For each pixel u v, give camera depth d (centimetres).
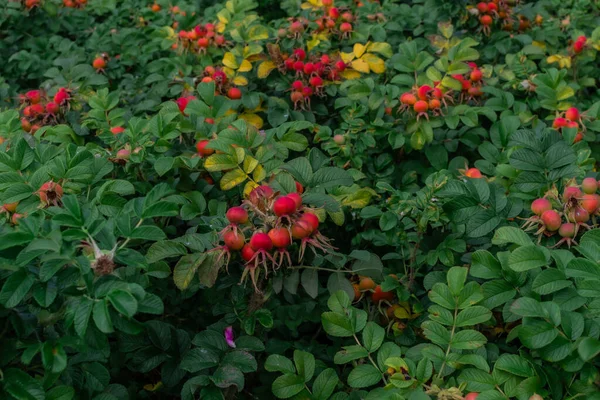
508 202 274
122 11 583
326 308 286
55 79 452
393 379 223
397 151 396
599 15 567
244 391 282
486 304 241
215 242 243
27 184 255
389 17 516
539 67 513
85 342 195
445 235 312
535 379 209
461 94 407
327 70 418
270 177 283
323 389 240
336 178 272
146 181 310
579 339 201
